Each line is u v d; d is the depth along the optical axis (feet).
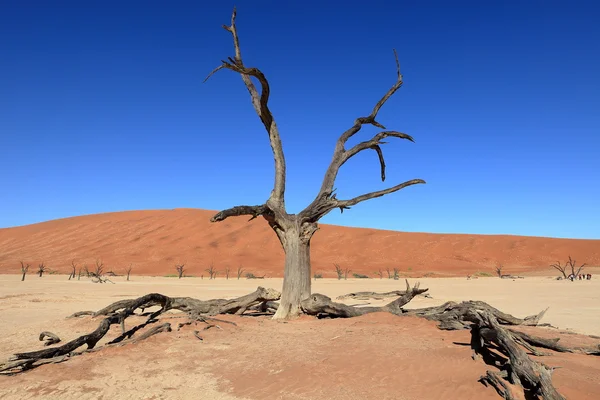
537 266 244.01
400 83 54.85
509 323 40.01
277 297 52.80
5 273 214.90
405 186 50.98
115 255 266.98
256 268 235.20
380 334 35.32
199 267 237.66
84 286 121.49
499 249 270.87
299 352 30.66
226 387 24.58
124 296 86.43
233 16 51.47
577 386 21.40
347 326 39.88
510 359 22.31
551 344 29.48
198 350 32.60
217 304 48.49
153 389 24.50
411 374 24.21
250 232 298.15
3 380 25.94
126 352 31.83
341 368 26.09
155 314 44.60
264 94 50.21
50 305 69.72
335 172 53.11
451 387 21.83
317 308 47.60
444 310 41.29
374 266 246.68
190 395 23.61
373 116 55.21
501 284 139.64
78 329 43.34
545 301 79.00
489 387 21.33
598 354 28.58
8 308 65.41
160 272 224.74
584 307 68.44
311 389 23.21
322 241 298.35
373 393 22.07
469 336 32.30
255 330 40.04
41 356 28.94
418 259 260.62
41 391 24.14
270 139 53.21
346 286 132.26
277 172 52.47
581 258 253.24
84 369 27.86
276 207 50.85
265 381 24.99
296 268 49.65
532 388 20.47
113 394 23.76
